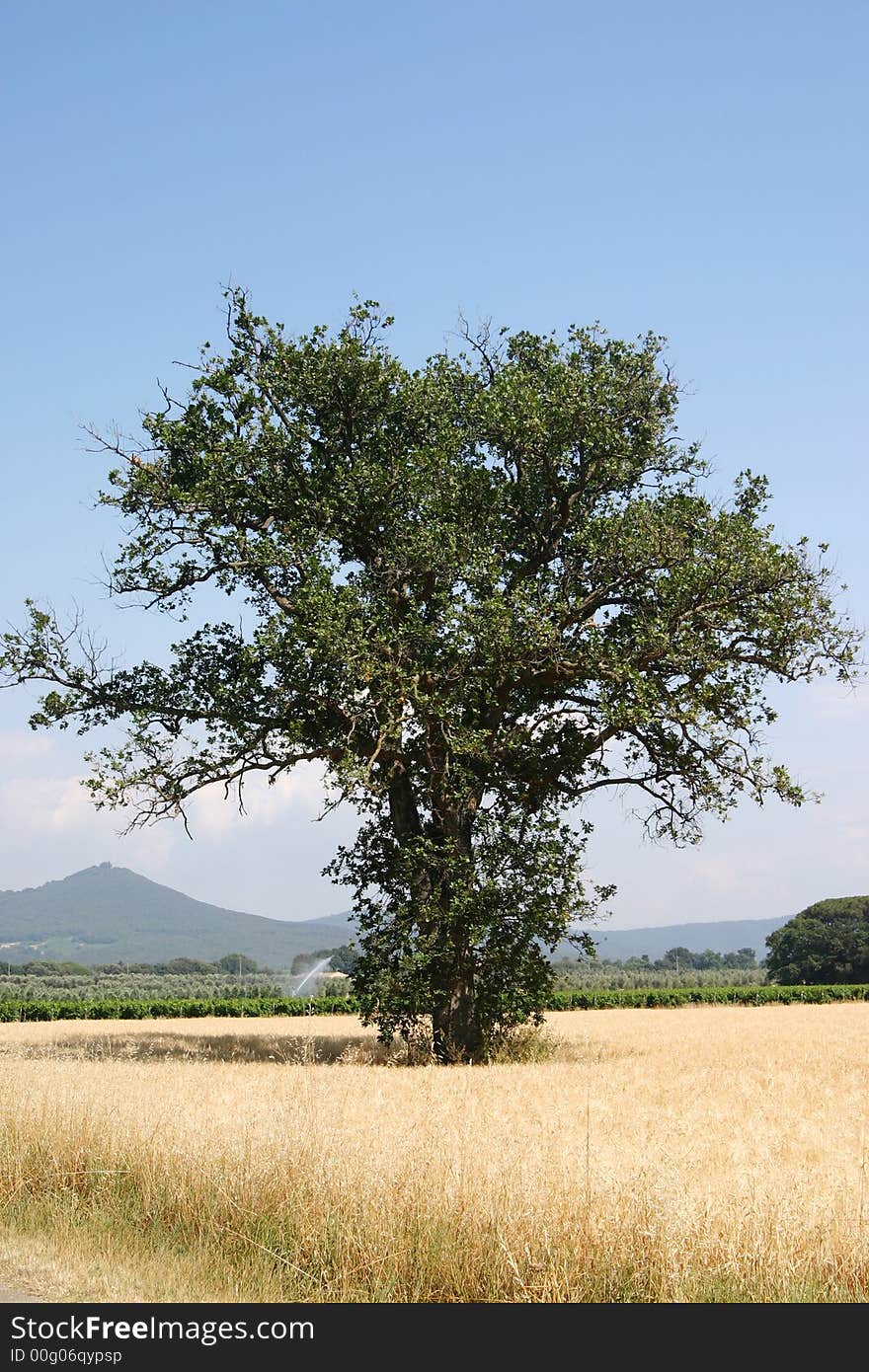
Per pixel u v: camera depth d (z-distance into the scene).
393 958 31.03
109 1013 71.69
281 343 32.06
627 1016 67.69
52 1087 16.36
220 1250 11.23
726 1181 10.88
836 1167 11.72
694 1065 29.47
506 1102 16.22
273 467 31.25
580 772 31.81
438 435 31.64
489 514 31.25
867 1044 39.97
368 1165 11.33
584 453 32.44
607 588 31.02
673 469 33.28
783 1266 9.63
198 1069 22.14
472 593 30.42
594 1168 10.96
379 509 30.78
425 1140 12.04
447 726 29.86
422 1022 31.81
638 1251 9.87
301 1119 13.27
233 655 32.34
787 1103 18.45
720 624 30.22
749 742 30.41
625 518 30.42
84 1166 13.49
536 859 30.41
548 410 31.39
